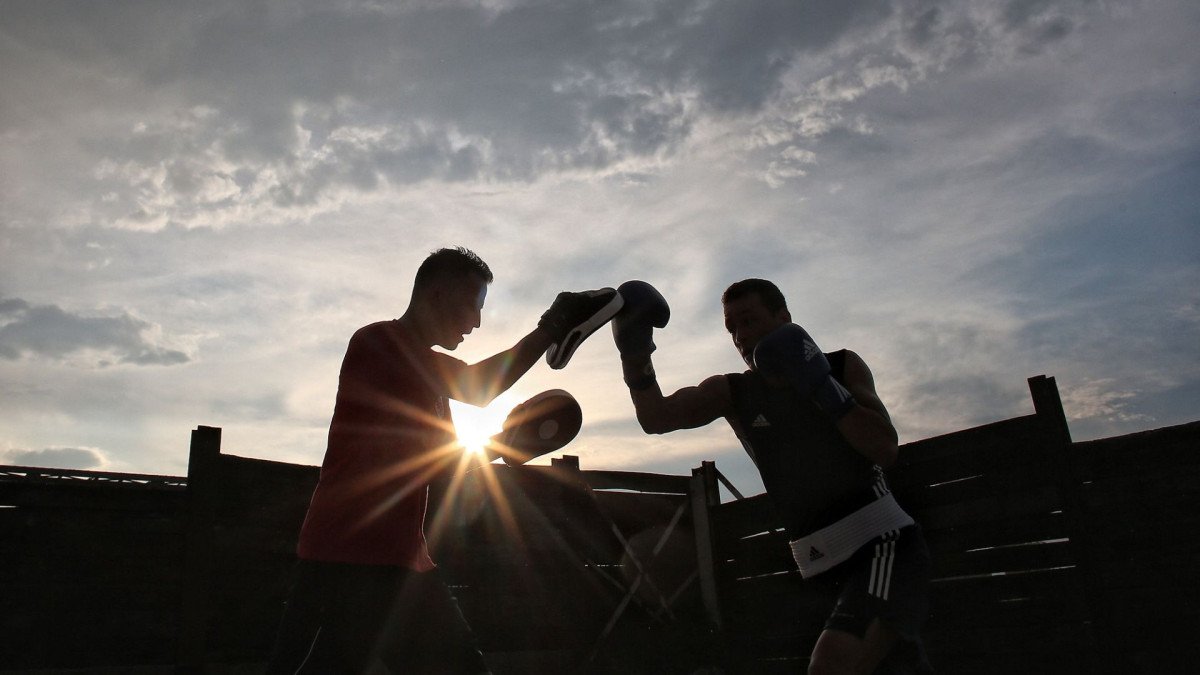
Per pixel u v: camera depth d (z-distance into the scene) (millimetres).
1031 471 4766
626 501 6980
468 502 6180
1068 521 4535
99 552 4688
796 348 2332
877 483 2467
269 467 5359
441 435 2553
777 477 2580
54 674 4438
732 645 6648
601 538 6758
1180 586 4129
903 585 2299
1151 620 4195
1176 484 4238
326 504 2414
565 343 2646
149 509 4898
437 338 2633
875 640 2230
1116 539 4375
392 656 2471
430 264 2607
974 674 4930
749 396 2670
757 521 6613
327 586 2355
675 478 7219
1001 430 4941
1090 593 4395
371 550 2387
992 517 4930
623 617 6645
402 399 2467
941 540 5199
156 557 4859
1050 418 4699
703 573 6965
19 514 4508
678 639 6707
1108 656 4289
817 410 2523
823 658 2207
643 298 2855
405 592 2451
